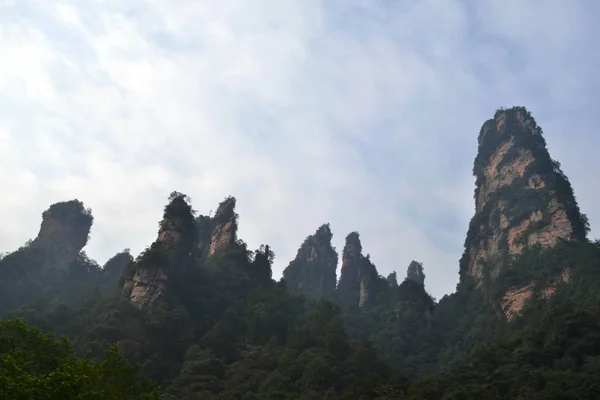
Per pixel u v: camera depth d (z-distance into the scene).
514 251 143.50
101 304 111.25
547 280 123.75
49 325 108.06
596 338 86.06
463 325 140.25
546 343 89.75
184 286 117.25
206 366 93.00
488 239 158.88
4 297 134.62
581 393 69.75
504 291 130.50
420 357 131.00
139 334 102.00
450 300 159.75
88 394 34.94
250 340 108.50
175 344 102.88
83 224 171.50
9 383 32.72
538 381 76.44
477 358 95.38
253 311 115.75
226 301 120.31
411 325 143.75
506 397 74.38
